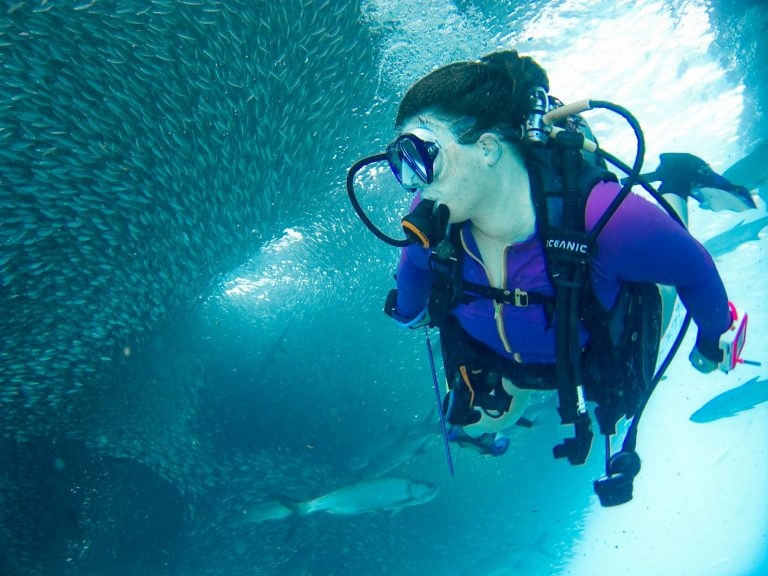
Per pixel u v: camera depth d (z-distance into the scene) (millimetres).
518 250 1269
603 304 1326
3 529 6859
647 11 7598
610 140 7938
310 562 7445
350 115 7332
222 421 8172
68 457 7293
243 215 6941
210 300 8469
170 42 5355
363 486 5672
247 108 6113
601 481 1457
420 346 9141
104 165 5719
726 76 7441
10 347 6184
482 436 2203
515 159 1205
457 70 1164
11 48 4891
